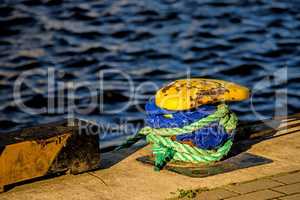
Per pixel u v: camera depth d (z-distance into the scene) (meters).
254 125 9.98
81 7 33.72
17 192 7.79
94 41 27.27
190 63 23.66
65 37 28.11
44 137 7.96
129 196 7.62
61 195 7.70
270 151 9.02
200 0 34.94
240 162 8.62
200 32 28.42
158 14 31.97
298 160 8.65
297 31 28.09
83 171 8.35
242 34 27.88
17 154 7.78
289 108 18.06
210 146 8.48
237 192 7.59
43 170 8.00
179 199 7.47
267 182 7.88
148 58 24.42
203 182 7.96
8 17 31.73
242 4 33.72
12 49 26.28
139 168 8.54
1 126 17.27
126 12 32.50
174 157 8.59
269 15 31.25
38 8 33.62
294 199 7.30
